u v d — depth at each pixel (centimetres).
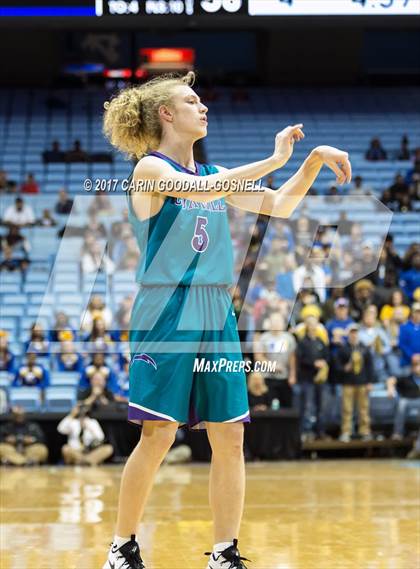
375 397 1566
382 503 902
